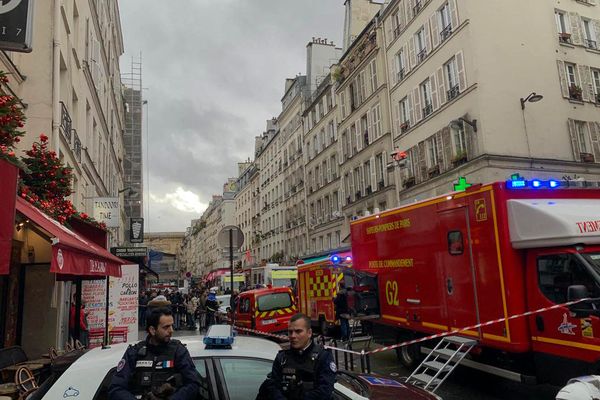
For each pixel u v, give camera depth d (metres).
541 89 21.00
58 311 11.12
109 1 26.22
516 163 19.78
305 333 3.72
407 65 25.67
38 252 10.41
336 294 14.48
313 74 46.03
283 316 14.52
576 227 6.38
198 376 3.66
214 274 47.31
